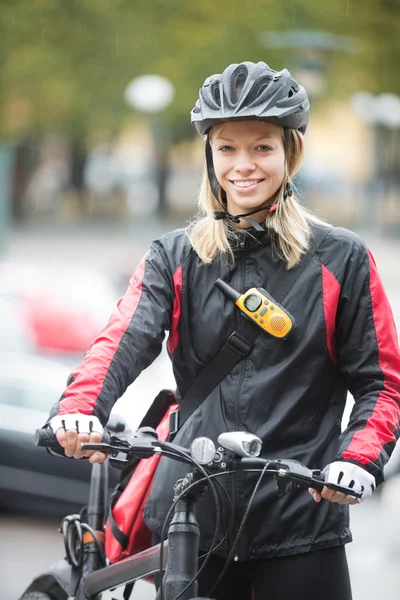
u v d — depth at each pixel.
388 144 49.22
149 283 4.44
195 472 4.04
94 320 20.92
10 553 10.93
